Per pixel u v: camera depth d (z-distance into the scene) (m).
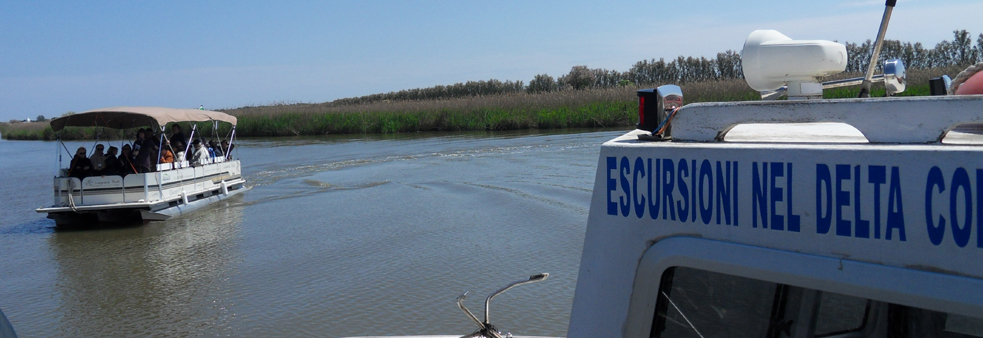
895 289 1.34
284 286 9.98
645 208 1.73
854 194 1.40
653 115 1.81
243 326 8.43
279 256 11.90
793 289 1.50
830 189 1.43
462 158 26.31
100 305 9.68
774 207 1.50
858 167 1.40
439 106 51.56
